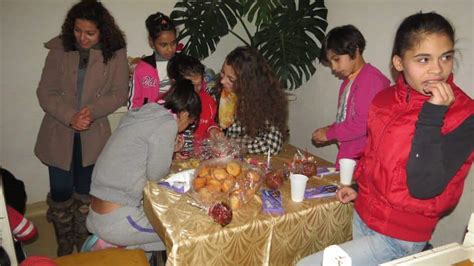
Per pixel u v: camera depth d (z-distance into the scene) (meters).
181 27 3.13
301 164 1.90
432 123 1.04
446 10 2.09
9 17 2.62
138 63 2.60
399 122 1.19
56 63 2.28
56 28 2.77
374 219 1.32
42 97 2.27
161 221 1.47
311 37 3.13
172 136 1.69
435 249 1.03
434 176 1.08
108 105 2.29
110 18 2.24
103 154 1.79
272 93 2.11
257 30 3.13
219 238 1.41
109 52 2.26
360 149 2.07
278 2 2.94
